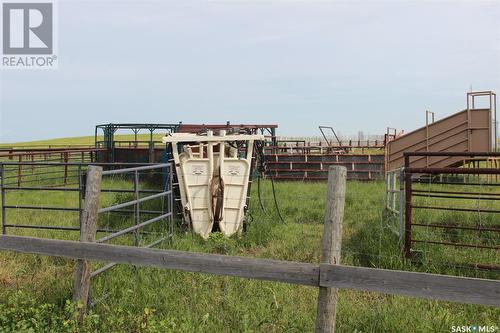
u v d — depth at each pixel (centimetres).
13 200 1406
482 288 323
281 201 1285
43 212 1132
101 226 922
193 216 911
